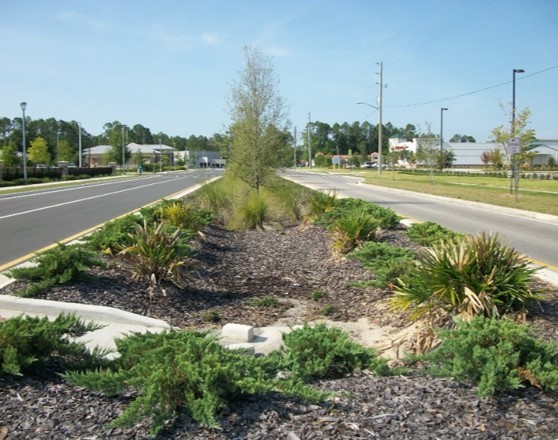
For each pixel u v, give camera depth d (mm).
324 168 106000
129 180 50812
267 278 9602
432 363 4488
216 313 7266
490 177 52750
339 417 3475
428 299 6016
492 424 3379
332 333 5016
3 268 9352
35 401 3656
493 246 6129
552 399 3734
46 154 71312
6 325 4191
